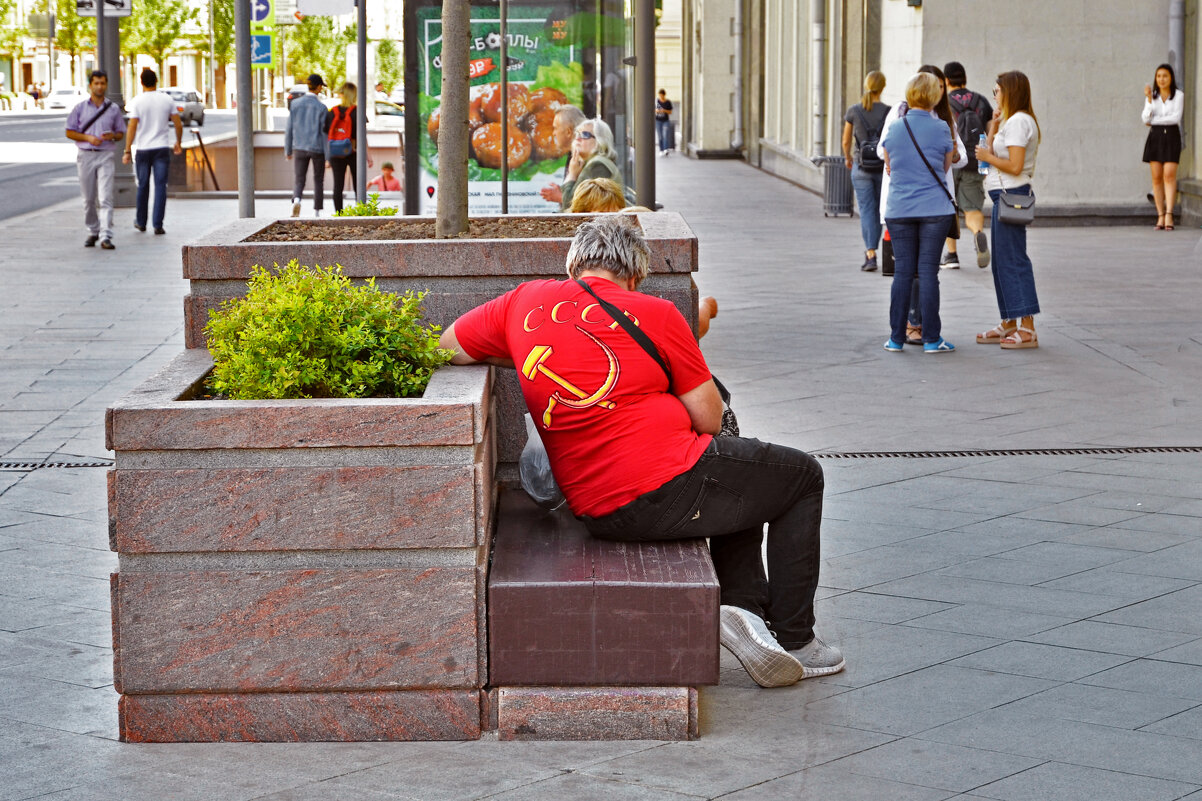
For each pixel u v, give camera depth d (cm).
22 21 12512
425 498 494
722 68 4669
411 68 1547
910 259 1287
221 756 496
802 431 991
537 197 1580
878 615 635
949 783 470
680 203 2941
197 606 499
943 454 927
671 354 548
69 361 1238
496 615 507
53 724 522
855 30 2925
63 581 680
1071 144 2380
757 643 548
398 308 600
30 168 4125
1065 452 931
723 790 466
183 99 7931
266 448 489
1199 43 2327
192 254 634
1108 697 541
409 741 510
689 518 545
